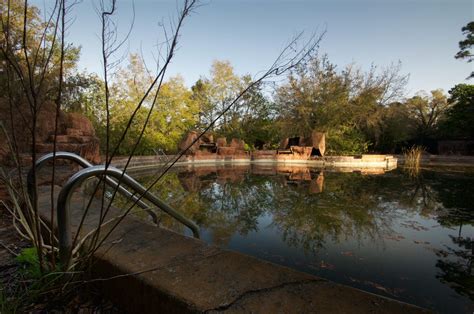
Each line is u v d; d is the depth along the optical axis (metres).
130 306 0.89
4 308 0.83
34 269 1.01
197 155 14.28
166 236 1.23
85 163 1.34
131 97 12.23
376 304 0.72
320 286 0.81
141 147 11.38
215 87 22.59
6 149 1.80
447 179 8.12
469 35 18.59
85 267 1.01
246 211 4.04
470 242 2.77
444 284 1.92
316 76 17.14
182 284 0.81
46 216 1.41
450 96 23.34
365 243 2.75
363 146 17.41
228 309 0.70
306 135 17.56
